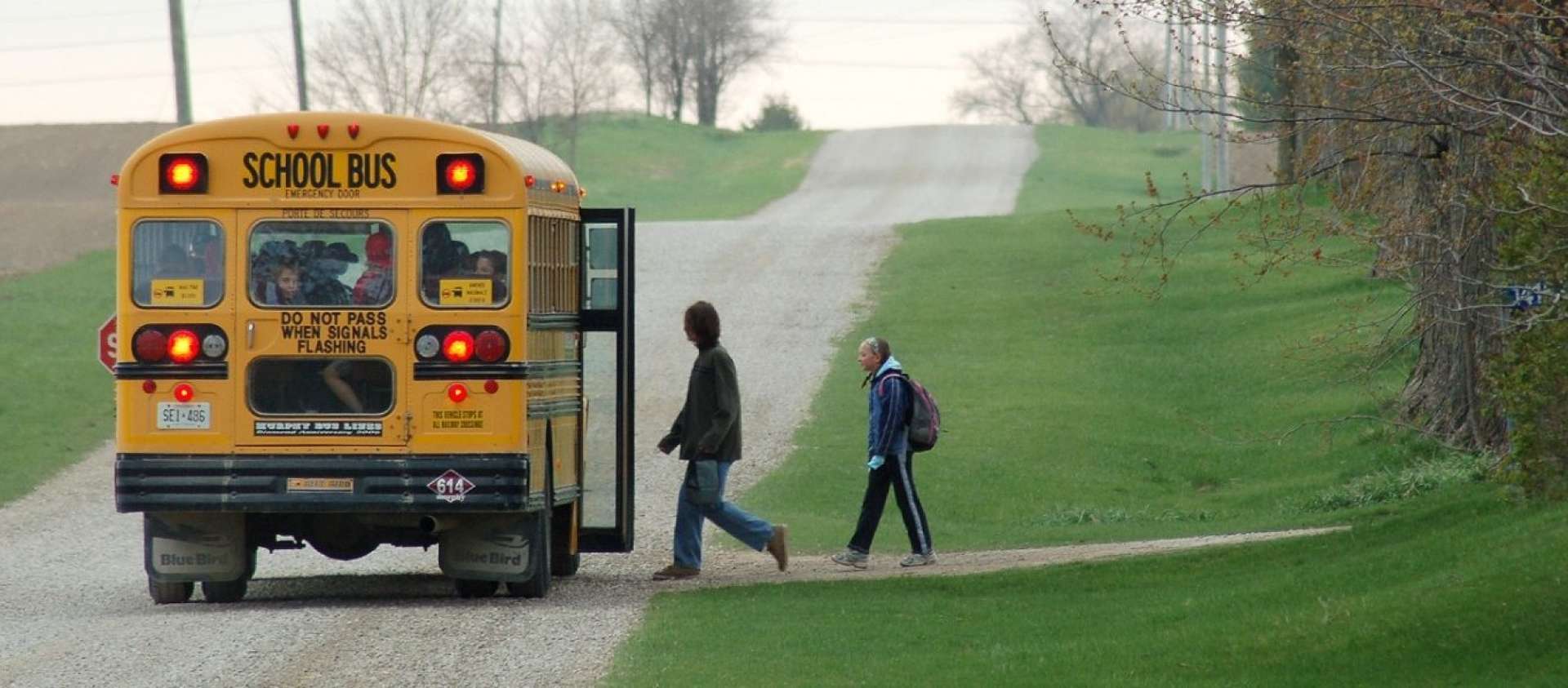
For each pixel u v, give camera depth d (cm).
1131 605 4656
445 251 4700
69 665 3825
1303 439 9062
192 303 4697
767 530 5588
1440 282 5169
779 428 10169
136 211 4703
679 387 11638
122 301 4703
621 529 5400
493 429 4688
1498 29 3684
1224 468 8988
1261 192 5622
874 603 4791
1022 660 3781
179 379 4688
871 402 5912
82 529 7519
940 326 13525
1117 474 8962
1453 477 7119
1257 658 3644
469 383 4684
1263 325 12300
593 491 5422
